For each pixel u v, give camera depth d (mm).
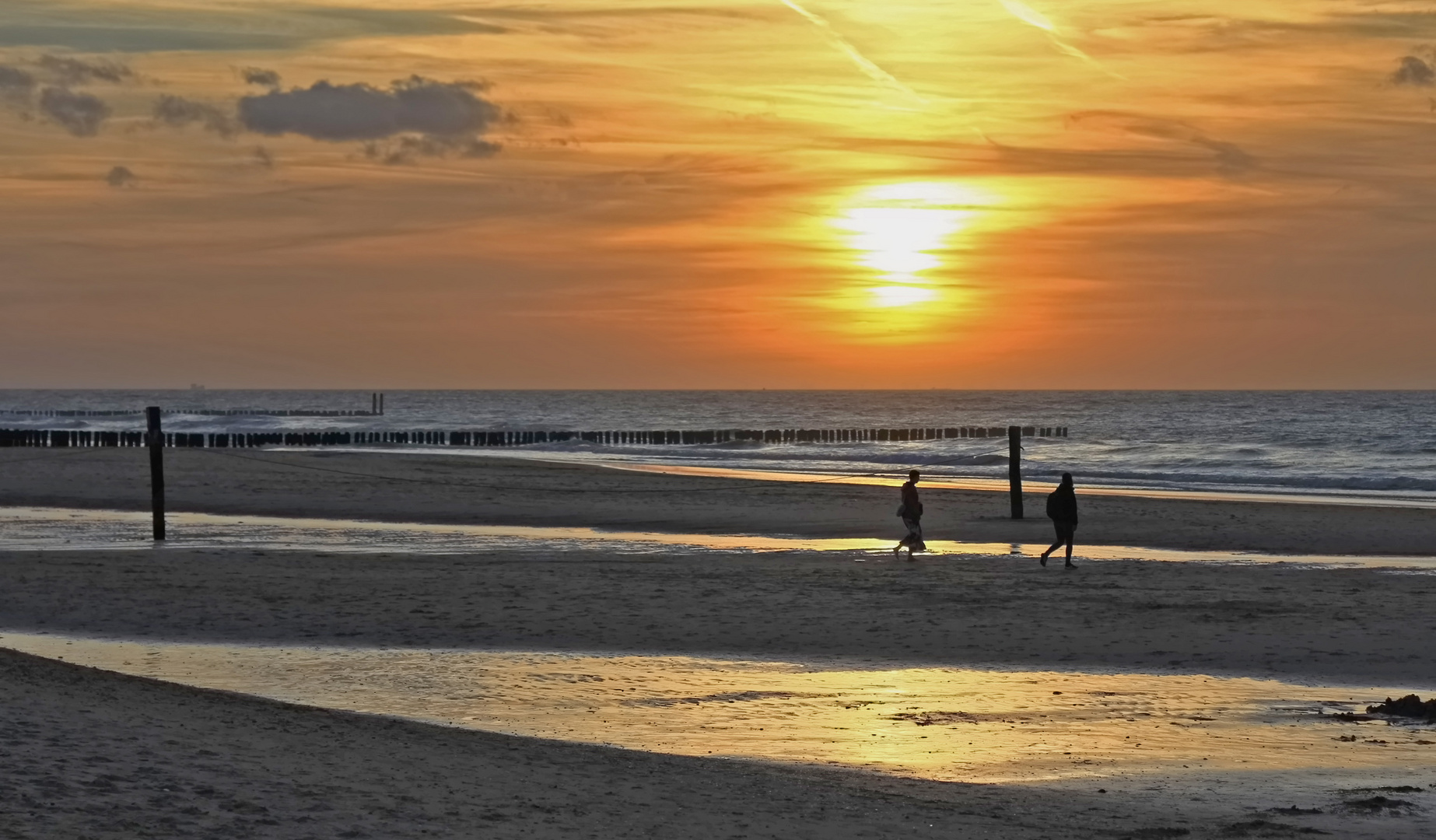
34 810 10406
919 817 13312
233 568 37250
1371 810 14391
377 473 83438
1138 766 16797
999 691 22266
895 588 34000
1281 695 22000
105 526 53344
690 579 35469
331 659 25078
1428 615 29578
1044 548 45750
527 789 13148
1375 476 90188
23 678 16219
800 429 186250
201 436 137625
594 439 159625
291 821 10969
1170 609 30688
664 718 19906
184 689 17422
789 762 16922
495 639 27219
